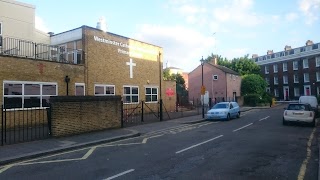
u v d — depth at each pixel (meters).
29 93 17.91
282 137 14.23
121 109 18.39
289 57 64.12
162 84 31.38
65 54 22.95
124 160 9.49
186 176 7.49
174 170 8.09
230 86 50.59
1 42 20.42
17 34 21.72
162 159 9.52
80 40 22.59
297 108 19.62
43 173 8.09
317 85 58.00
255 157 9.68
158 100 30.45
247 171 7.93
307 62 60.22
